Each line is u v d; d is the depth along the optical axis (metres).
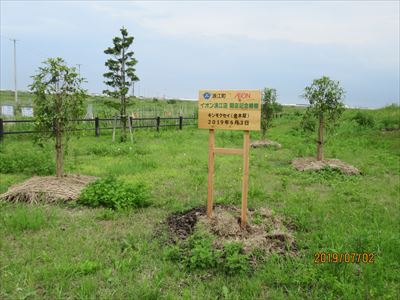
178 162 9.85
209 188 5.11
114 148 11.67
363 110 22.89
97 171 8.56
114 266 4.00
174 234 4.85
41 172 8.16
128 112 20.97
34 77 6.67
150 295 3.38
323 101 9.69
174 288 3.62
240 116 4.81
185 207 6.02
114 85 14.43
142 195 6.16
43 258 4.06
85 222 5.27
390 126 17.22
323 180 8.30
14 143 12.74
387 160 10.88
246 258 4.01
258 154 11.85
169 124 20.62
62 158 7.59
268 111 14.49
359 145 13.87
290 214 5.69
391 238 4.52
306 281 3.66
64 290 3.51
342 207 6.20
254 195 6.78
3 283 3.56
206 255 3.97
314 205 6.23
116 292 3.48
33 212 5.36
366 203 6.48
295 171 9.25
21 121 13.66
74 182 6.91
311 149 12.85
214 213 5.34
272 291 3.54
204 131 18.83
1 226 4.96
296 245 4.57
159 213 5.74
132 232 4.95
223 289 3.53
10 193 6.21
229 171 8.97
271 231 4.78
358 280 3.70
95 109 21.86
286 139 15.56
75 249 4.33
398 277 3.79
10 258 4.10
